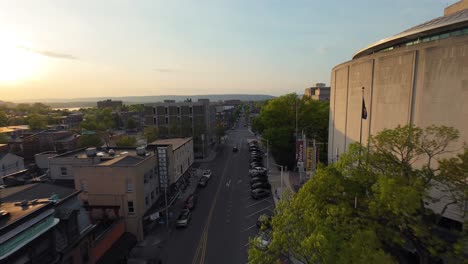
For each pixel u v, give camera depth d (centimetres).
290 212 1491
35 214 1388
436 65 1827
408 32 2517
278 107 5903
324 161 5266
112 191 2706
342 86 3409
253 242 1539
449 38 1744
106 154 3450
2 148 4819
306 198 1397
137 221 2698
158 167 3356
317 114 5850
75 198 1964
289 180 4625
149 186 3075
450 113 1747
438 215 1283
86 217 1995
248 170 5425
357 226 1180
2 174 4203
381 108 2398
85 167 2720
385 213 1229
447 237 1647
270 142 5509
